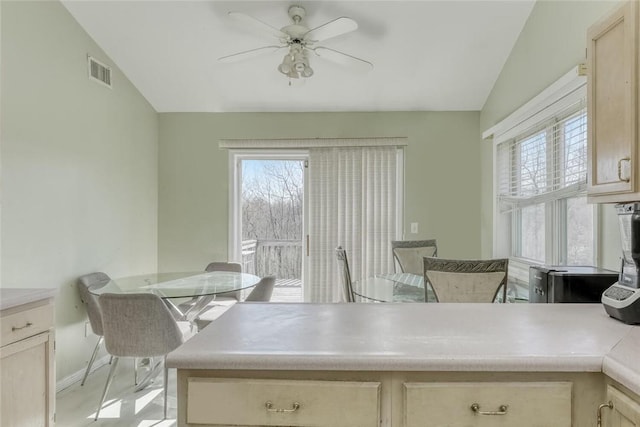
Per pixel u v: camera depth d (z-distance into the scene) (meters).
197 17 2.78
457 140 3.93
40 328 1.76
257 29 2.36
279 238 4.17
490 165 3.65
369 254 3.92
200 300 2.93
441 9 2.68
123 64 3.30
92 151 3.00
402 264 3.37
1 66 2.21
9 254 2.26
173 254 4.06
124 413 2.29
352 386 0.96
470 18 2.76
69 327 2.72
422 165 3.94
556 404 0.94
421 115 3.94
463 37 2.94
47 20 2.53
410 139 3.95
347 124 3.98
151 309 2.14
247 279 3.01
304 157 4.12
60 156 2.66
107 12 2.74
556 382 0.95
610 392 0.91
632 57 1.22
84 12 2.74
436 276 2.02
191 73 3.44
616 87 1.31
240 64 3.31
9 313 1.61
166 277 3.12
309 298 4.00
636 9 1.21
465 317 1.32
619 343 1.03
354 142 3.93
